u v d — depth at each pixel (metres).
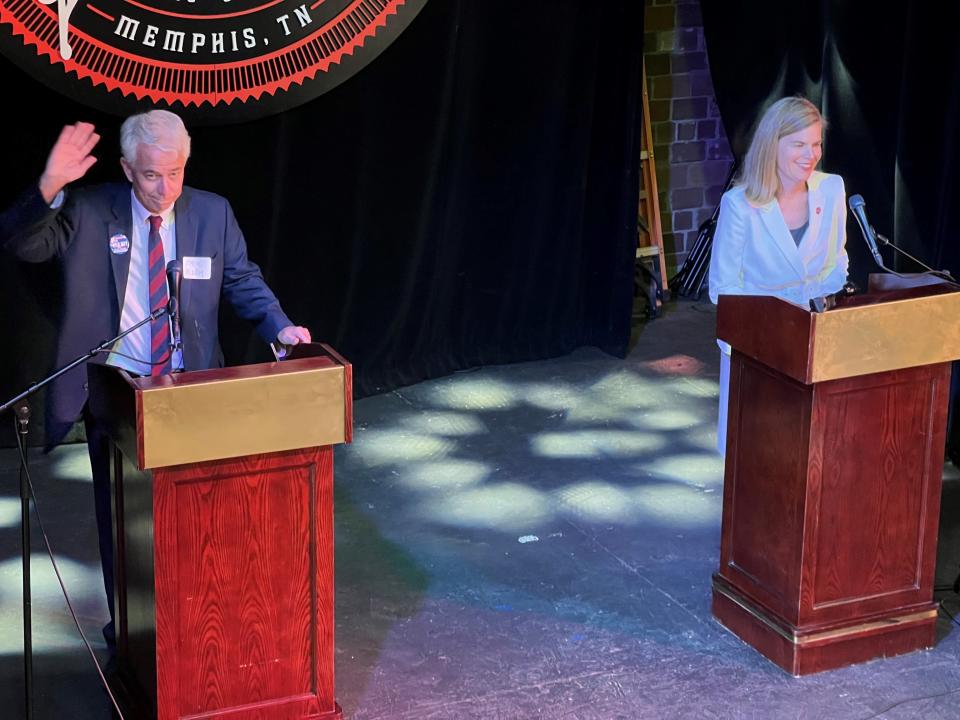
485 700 3.66
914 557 3.84
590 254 6.78
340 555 4.55
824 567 3.72
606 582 4.38
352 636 4.00
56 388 5.43
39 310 5.32
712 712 3.60
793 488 3.68
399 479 5.21
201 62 5.33
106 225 3.83
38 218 3.83
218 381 3.05
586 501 5.02
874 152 5.96
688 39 7.57
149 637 3.27
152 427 3.00
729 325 3.79
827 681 3.74
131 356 3.73
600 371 6.53
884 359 3.55
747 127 6.61
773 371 3.69
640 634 4.03
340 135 5.84
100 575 4.41
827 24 6.08
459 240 6.39
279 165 5.70
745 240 4.38
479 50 6.17
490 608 4.20
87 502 4.99
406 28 5.74
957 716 3.57
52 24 5.04
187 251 3.80
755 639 3.92
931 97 5.38
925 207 5.50
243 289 3.92
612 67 6.48
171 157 3.63
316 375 3.13
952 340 3.64
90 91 5.17
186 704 3.25
